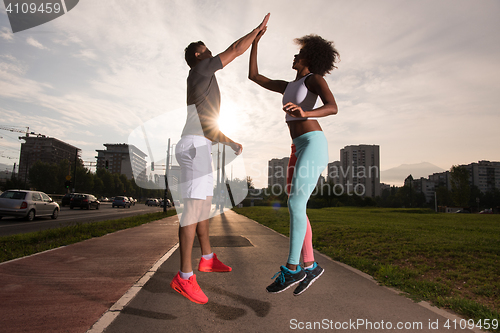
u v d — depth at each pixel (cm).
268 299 320
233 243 768
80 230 934
